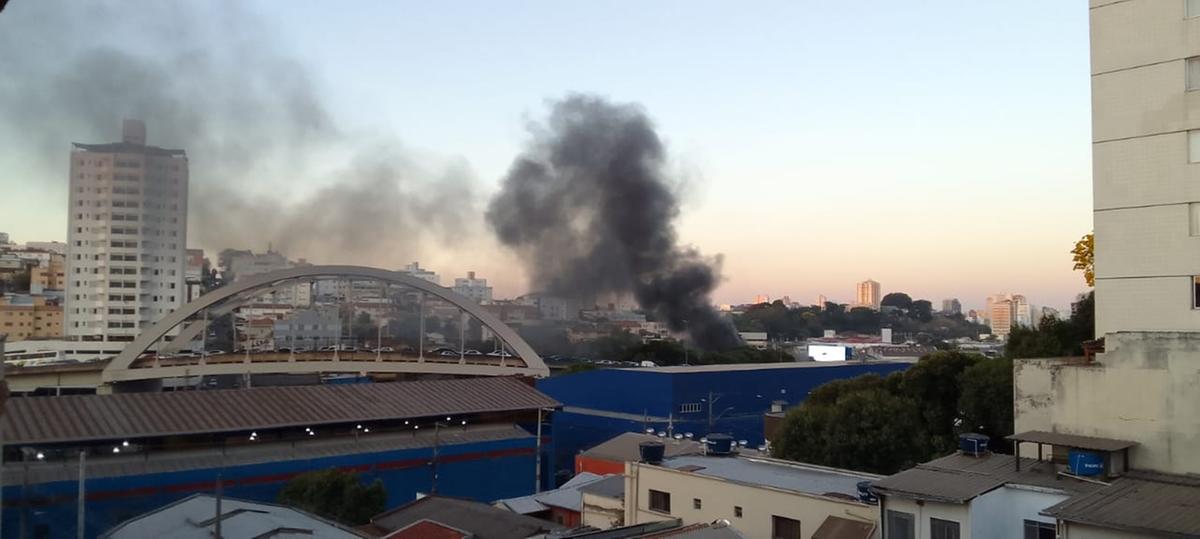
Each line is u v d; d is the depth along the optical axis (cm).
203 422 5081
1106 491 2397
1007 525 2586
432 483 5678
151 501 4594
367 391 6184
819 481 3559
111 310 17812
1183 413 2581
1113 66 3319
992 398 4878
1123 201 3262
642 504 3862
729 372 8488
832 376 9369
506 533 3819
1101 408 2770
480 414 6288
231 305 10388
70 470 4497
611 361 16938
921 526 2614
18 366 9662
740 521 3434
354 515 4538
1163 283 3142
